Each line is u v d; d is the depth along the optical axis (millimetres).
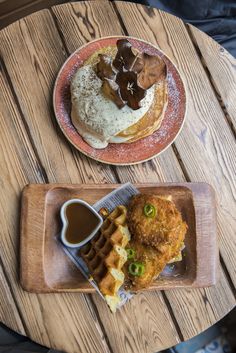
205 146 904
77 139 839
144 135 845
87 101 801
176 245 795
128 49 754
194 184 869
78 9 899
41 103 858
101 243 808
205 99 920
